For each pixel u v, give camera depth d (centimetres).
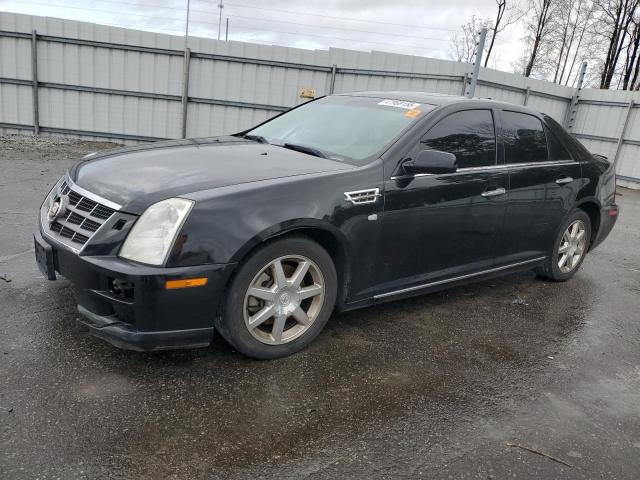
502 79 1349
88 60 1217
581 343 387
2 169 839
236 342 298
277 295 307
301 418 265
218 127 1290
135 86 1245
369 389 297
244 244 281
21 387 266
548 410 295
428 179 365
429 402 291
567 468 248
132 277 262
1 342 305
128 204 279
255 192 292
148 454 230
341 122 407
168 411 260
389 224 347
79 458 223
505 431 272
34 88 1214
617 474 247
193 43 1225
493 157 418
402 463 240
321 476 227
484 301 453
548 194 461
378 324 384
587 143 1479
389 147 357
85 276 276
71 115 1248
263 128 455
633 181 1380
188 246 269
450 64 1277
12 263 426
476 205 398
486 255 425
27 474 212
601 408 303
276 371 305
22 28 1181
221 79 1256
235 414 262
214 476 221
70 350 304
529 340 383
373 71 1270
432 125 379
